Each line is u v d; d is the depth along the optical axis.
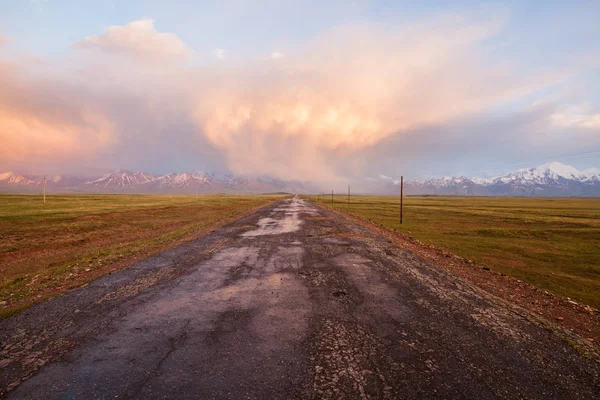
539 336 5.92
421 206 73.88
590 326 6.91
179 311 6.89
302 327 6.04
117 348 5.14
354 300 7.73
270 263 12.03
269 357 4.86
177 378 4.27
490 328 6.21
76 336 5.61
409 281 9.66
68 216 33.84
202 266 11.49
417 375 4.42
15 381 4.20
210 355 4.91
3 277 12.08
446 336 5.77
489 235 26.53
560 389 4.18
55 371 4.45
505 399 3.92
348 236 19.97
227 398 3.84
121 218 35.56
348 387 4.09
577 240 24.41
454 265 12.88
